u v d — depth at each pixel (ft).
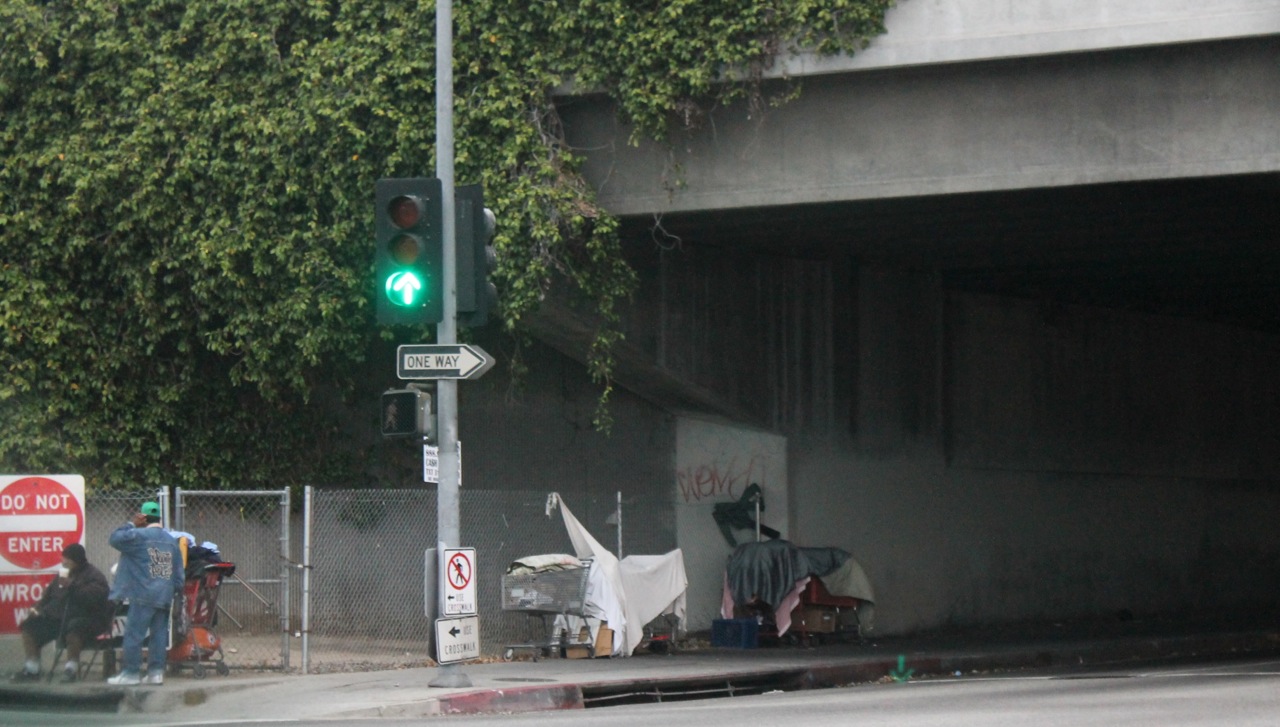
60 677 50.72
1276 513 117.29
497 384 73.51
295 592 67.72
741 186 61.00
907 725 35.76
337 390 71.36
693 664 61.11
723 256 74.74
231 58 65.05
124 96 65.51
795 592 73.72
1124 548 101.65
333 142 63.00
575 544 66.44
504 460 73.20
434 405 50.39
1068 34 55.47
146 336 66.64
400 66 62.18
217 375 68.80
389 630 68.39
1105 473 100.42
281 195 64.49
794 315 78.89
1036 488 94.68
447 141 47.78
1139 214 68.28
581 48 61.46
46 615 50.34
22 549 51.01
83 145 65.72
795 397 78.48
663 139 61.52
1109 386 101.04
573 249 63.41
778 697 51.42
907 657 66.74
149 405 67.46
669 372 71.31
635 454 77.10
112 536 48.29
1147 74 55.98
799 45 58.39
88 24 66.23
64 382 65.92
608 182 63.00
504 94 61.93
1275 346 117.91
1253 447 115.03
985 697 47.01
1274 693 45.14
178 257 65.31
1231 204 66.03
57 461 65.26
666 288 71.20
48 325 65.82
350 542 68.59
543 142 61.87
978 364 90.74
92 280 66.90
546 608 62.80
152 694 46.62
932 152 58.59
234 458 69.15
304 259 63.93
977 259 81.41
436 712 45.32
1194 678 55.67
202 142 64.80
